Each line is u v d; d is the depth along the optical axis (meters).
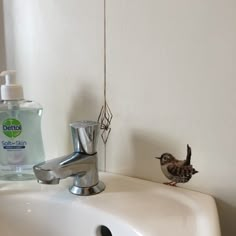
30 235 0.45
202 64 0.40
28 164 0.49
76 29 0.48
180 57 0.41
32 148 0.50
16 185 0.47
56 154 0.54
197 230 0.34
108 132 0.48
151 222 0.36
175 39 0.41
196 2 0.39
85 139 0.42
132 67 0.45
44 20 0.51
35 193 0.45
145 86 0.44
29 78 0.55
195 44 0.40
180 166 0.44
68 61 0.50
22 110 0.49
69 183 0.48
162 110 0.44
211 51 0.39
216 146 0.41
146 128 0.45
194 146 0.42
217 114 0.40
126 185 0.46
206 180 0.42
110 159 0.49
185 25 0.40
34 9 0.52
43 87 0.53
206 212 0.38
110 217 0.38
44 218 0.44
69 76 0.50
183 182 0.44
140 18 0.43
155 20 0.42
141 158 0.47
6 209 0.45
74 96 0.51
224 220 0.42
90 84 0.49
